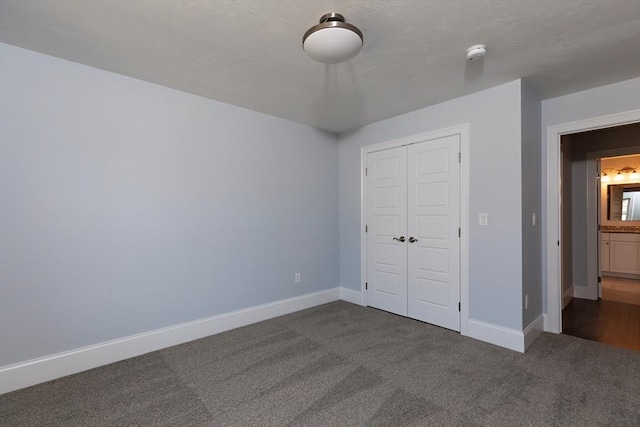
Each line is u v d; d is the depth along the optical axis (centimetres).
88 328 243
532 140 291
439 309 326
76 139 238
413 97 306
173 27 191
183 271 293
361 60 232
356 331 313
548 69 248
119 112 258
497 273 280
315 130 410
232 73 255
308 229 401
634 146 397
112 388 213
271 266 362
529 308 282
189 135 297
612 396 198
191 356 260
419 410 186
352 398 199
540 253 309
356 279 415
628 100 268
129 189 263
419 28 192
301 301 389
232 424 175
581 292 441
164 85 279
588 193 434
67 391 210
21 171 217
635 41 207
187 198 296
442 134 320
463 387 210
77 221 239
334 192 433
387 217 378
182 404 194
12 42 210
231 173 328
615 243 567
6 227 212
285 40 206
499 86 278
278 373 230
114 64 240
